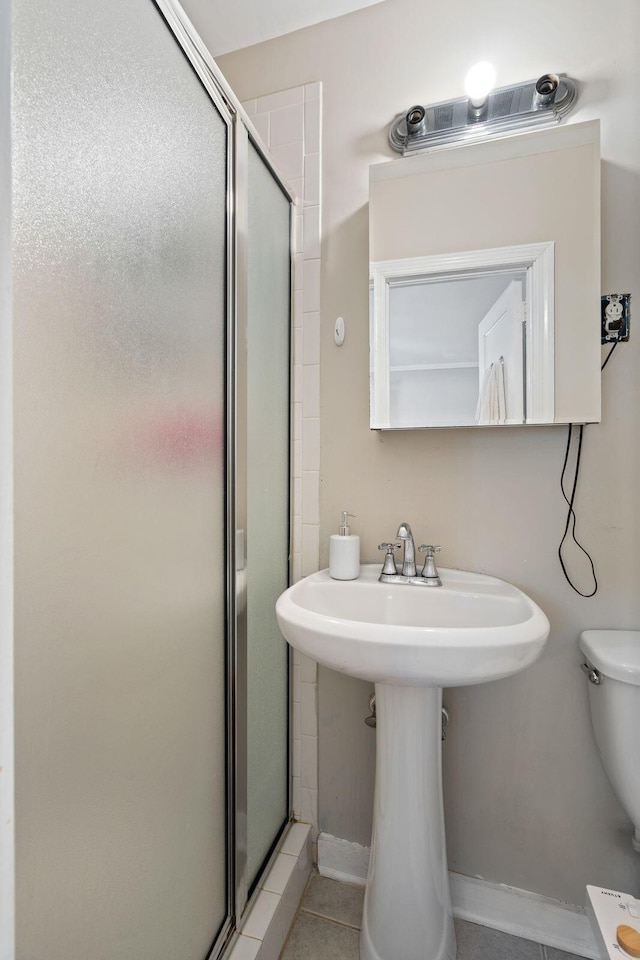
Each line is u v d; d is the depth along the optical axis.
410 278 1.20
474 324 1.15
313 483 1.35
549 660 1.14
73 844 0.54
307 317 1.35
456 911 1.18
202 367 0.84
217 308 0.90
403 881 0.99
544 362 1.10
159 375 0.71
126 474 0.63
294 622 0.85
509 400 1.12
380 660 0.77
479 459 1.20
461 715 1.20
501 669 0.77
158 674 0.71
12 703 0.44
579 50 1.11
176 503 0.76
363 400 1.30
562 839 1.13
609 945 0.70
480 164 1.15
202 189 0.83
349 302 1.31
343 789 1.32
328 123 1.32
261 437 1.16
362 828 1.30
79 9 0.54
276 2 1.27
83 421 0.55
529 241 1.12
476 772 1.19
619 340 1.08
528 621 0.84
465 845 1.20
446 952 1.01
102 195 0.58
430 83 1.23
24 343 0.47
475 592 1.09
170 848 0.75
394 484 1.27
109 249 0.59
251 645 1.11
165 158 0.72
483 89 1.10
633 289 1.07
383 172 1.22
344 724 1.32
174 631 0.76
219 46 1.42
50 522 0.50
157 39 0.70
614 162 1.08
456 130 1.19
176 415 0.76
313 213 1.34
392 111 1.26
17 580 0.46
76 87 0.53
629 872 1.09
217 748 0.91
